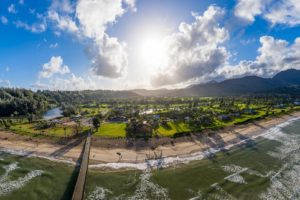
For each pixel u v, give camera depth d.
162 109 163.38
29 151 65.56
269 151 65.81
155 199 40.16
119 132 85.69
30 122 114.00
